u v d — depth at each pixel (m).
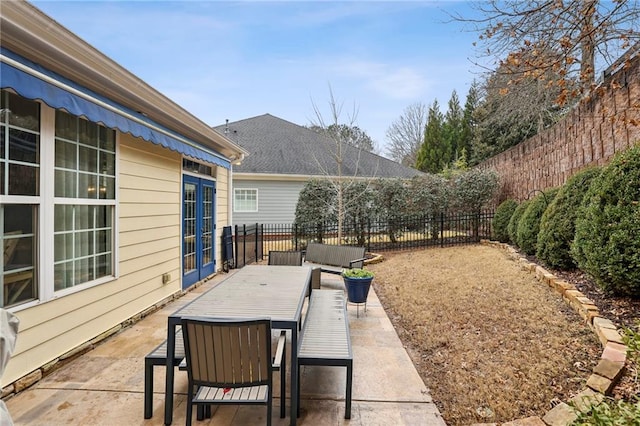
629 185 3.41
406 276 6.58
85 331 3.57
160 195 5.25
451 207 10.17
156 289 5.11
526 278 5.14
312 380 2.95
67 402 2.62
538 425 2.11
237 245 8.61
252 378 2.16
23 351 2.83
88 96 3.09
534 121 11.26
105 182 3.98
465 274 6.06
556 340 3.21
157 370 3.12
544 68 3.65
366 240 10.41
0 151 2.68
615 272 3.35
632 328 3.00
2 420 1.35
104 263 3.99
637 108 3.90
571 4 3.54
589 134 5.90
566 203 4.96
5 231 2.74
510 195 9.47
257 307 2.74
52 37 2.77
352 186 10.65
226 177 8.55
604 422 1.57
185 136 5.85
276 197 13.89
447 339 3.64
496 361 3.07
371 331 4.05
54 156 3.19
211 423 2.35
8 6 2.36
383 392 2.73
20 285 2.87
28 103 2.93
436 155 25.70
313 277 5.36
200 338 2.12
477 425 2.20
